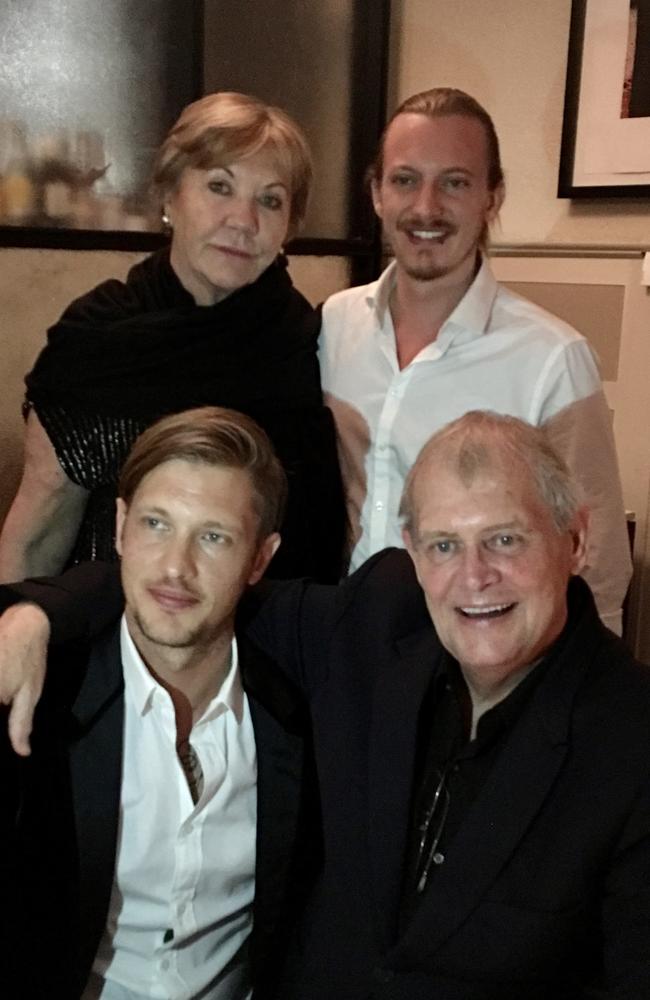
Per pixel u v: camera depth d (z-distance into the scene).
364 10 3.01
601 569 1.92
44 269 2.52
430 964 1.29
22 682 1.35
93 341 1.82
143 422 1.80
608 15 2.58
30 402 1.88
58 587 1.51
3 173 2.43
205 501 1.38
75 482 1.83
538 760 1.29
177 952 1.50
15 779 1.38
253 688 1.52
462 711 1.41
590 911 1.27
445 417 1.90
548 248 2.80
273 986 1.54
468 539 1.28
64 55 2.51
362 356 1.99
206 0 2.70
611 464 1.95
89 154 2.58
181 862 1.47
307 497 1.94
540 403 1.88
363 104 3.06
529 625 1.29
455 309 1.91
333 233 3.12
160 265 1.90
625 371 2.71
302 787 1.52
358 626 1.56
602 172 2.64
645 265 2.61
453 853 1.29
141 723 1.46
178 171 1.79
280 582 1.68
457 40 2.94
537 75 2.78
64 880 1.43
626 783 1.24
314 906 1.47
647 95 2.54
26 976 1.41
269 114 1.79
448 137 1.85
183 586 1.38
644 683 1.32
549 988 1.28
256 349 1.89
